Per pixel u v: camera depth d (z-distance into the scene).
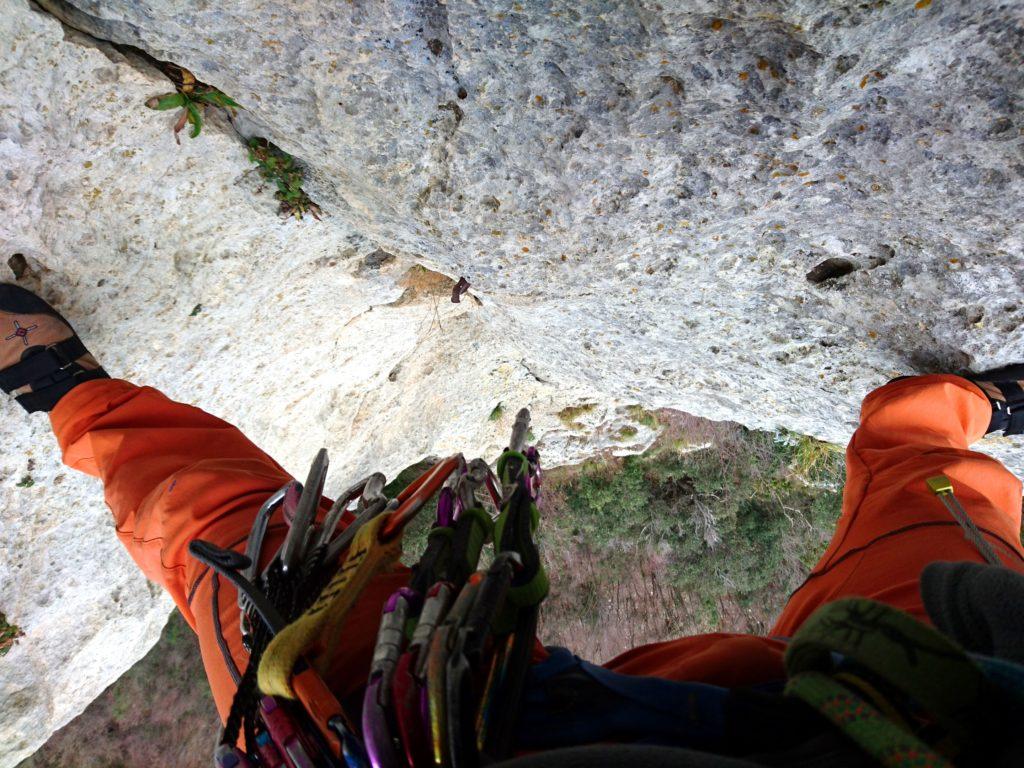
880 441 1.98
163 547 1.51
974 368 2.18
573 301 2.74
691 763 0.54
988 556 1.29
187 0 1.61
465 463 1.16
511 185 2.01
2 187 1.99
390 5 1.57
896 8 1.33
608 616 6.65
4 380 2.19
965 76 1.42
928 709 0.58
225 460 1.66
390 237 2.57
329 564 1.15
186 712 7.05
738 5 1.39
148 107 2.07
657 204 2.01
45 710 3.63
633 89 1.66
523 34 1.58
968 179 1.63
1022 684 0.58
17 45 1.76
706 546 6.29
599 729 0.76
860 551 1.47
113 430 1.94
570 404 5.18
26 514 2.93
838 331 2.38
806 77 1.52
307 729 0.91
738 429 5.66
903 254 2.01
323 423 4.01
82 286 2.40
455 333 4.03
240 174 2.41
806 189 1.86
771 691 0.83
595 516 6.38
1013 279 1.90
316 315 3.24
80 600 3.42
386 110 1.86
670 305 2.61
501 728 0.77
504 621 0.85
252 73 1.80
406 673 0.79
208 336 2.93
